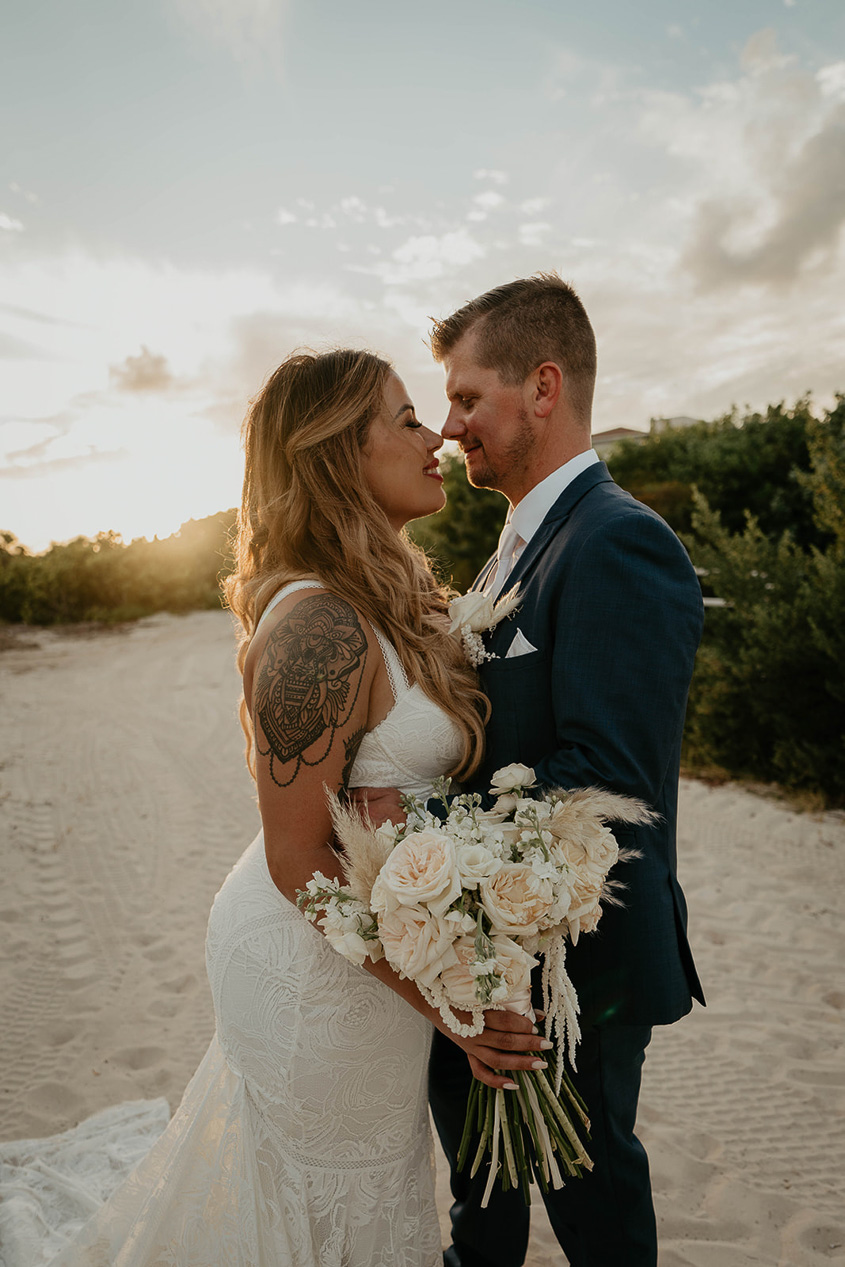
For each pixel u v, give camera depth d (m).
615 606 1.54
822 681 6.05
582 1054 1.63
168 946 3.98
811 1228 2.18
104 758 7.91
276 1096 1.60
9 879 4.89
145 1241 1.65
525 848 1.34
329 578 1.66
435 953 1.27
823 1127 2.60
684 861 4.91
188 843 5.46
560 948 1.43
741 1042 3.08
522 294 1.87
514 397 1.89
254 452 1.85
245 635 1.92
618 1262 1.66
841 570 6.10
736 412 16.70
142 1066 3.04
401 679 1.65
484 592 2.16
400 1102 1.65
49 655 17.16
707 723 6.79
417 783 1.68
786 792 6.13
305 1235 1.58
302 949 1.60
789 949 3.79
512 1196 1.89
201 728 9.20
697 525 7.51
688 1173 2.40
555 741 1.67
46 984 3.66
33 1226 2.12
